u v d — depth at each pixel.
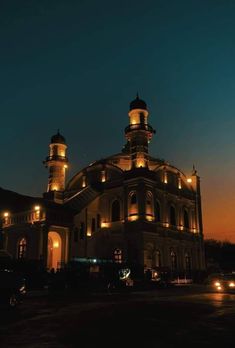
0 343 10.23
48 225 42.84
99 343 10.12
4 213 49.22
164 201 55.72
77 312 17.44
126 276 37.81
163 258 52.75
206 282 44.72
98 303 21.94
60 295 28.91
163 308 18.84
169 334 11.45
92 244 52.09
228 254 90.19
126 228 50.19
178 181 61.38
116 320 14.58
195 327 12.74
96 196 54.72
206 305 20.36
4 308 19.11
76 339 10.73
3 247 47.62
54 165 62.12
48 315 16.42
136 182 51.22
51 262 45.50
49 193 60.00
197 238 62.16
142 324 13.48
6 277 19.52
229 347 9.53
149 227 49.84
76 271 35.62
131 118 56.47
